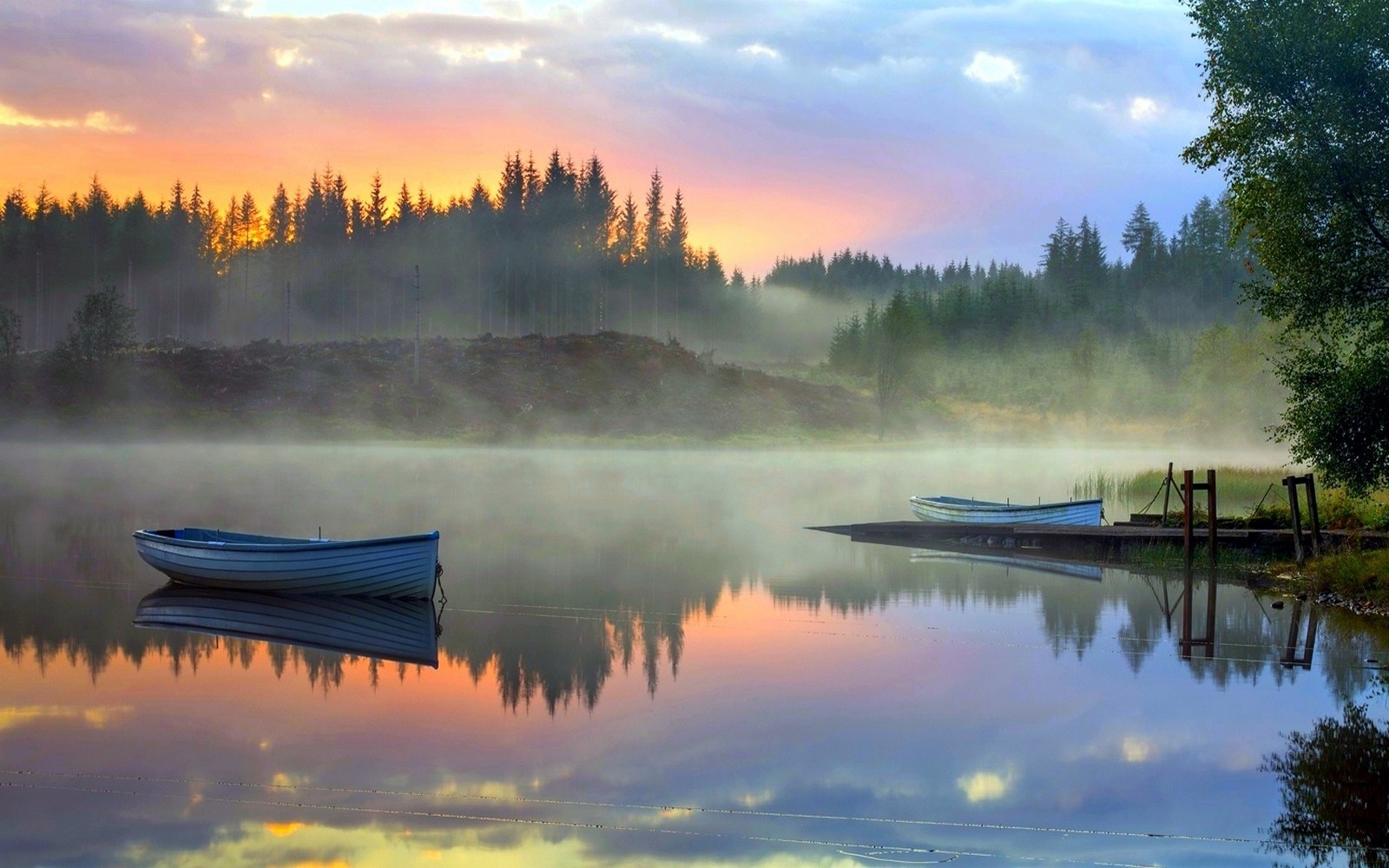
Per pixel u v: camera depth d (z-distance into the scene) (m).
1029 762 13.43
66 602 22.91
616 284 143.62
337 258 139.00
